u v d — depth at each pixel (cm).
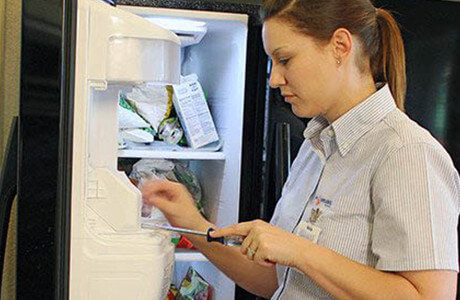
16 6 138
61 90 70
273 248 94
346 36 99
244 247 99
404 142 97
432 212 91
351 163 107
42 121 70
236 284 146
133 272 79
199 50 190
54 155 71
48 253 72
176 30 152
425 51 152
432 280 90
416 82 153
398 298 90
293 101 108
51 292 72
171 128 171
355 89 106
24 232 72
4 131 137
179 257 159
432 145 96
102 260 78
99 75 76
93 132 89
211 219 177
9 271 129
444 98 154
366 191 102
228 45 160
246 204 148
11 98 139
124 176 89
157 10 136
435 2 150
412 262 90
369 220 102
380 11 111
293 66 102
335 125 108
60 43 69
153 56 81
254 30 143
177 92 165
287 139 144
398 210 93
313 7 98
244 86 145
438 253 90
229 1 140
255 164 147
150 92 168
